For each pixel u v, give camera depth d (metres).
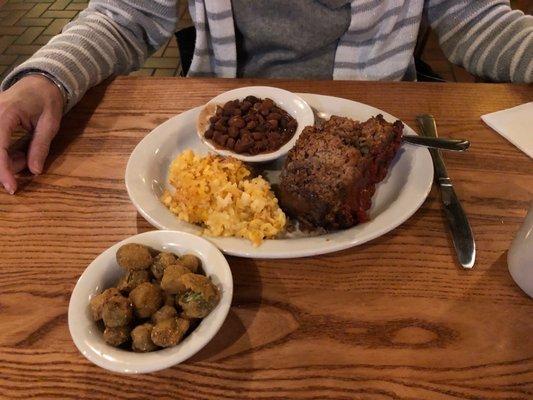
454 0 1.07
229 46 1.10
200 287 0.53
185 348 0.51
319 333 0.57
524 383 0.51
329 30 1.07
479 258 0.64
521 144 0.80
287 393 0.52
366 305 0.60
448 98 0.92
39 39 2.55
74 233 0.71
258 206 0.68
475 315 0.58
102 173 0.80
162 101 0.94
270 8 1.05
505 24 1.00
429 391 0.51
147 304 0.53
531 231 0.56
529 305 0.59
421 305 0.59
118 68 1.06
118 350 0.51
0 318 0.60
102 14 1.06
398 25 1.08
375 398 0.51
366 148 0.73
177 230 0.66
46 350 0.57
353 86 0.95
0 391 0.53
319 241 0.65
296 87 0.95
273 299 0.61
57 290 0.63
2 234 0.71
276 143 0.79
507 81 1.01
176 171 0.75
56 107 0.87
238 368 0.54
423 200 0.69
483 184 0.75
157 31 1.13
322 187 0.68
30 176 0.80
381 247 0.67
